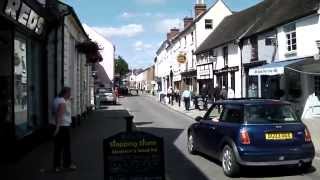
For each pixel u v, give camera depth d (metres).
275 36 28.27
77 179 10.61
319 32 23.67
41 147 15.73
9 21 12.81
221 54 40.00
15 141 12.88
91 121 27.47
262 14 34.69
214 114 12.38
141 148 7.56
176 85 63.66
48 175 11.08
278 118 10.70
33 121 16.69
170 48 68.69
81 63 29.44
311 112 24.72
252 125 10.50
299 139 10.59
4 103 13.52
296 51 25.75
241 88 34.38
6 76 13.78
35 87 17.28
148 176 7.55
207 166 12.02
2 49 13.82
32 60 16.83
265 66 26.30
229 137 10.81
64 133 11.53
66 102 11.61
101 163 12.63
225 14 51.81
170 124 25.27
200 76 45.25
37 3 14.74
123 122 26.48
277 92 27.17
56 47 19.52
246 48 33.56
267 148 10.38
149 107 44.12
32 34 15.91
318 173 10.98
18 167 12.13
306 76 24.72
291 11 27.23
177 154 14.04
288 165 11.13
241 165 10.54
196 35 51.53
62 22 19.77
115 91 56.62
